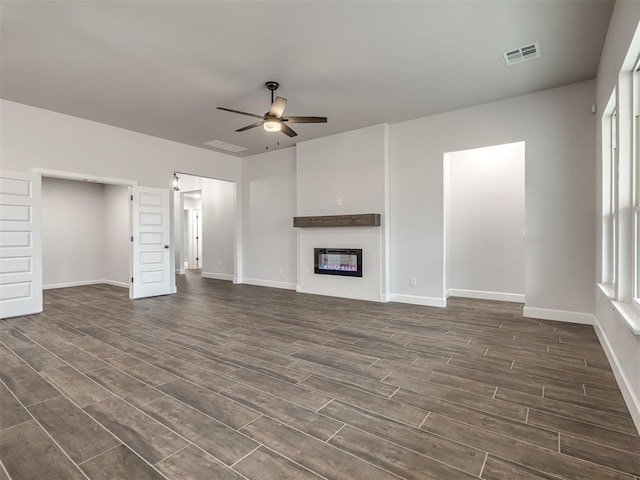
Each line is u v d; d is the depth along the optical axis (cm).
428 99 459
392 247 566
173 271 659
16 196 463
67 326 420
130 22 292
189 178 973
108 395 238
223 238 877
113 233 788
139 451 177
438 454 174
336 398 235
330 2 266
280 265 732
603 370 279
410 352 325
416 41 321
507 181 575
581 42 323
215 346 343
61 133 510
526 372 276
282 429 197
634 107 249
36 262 484
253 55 346
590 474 159
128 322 439
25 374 274
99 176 552
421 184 535
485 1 265
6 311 455
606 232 345
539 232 439
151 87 420
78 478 158
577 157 414
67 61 358
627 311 220
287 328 409
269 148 717
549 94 429
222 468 164
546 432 193
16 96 448
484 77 396
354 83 409
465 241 613
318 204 635
